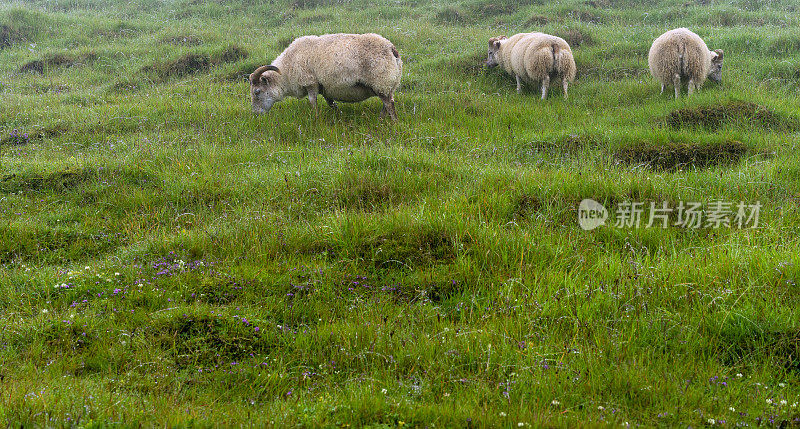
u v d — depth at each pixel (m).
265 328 4.47
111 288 5.07
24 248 6.05
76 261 5.95
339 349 4.21
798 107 9.84
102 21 19.59
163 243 5.89
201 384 3.87
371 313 4.66
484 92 12.24
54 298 4.99
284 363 4.12
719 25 16.36
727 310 4.44
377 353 4.04
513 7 19.55
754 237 5.54
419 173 7.30
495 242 5.57
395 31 16.80
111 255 5.84
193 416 3.24
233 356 4.23
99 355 4.12
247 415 3.36
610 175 6.93
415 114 10.47
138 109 11.28
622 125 9.63
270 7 20.91
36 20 19.12
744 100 9.70
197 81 13.57
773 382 3.80
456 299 4.90
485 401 3.48
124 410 3.25
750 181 6.68
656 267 5.07
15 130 10.41
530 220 6.18
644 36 14.90
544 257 5.42
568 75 11.32
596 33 15.69
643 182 6.66
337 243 5.72
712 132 9.00
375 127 9.78
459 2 20.69
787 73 11.73
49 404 3.24
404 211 6.18
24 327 4.38
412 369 3.93
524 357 3.97
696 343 4.14
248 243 5.84
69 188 7.50
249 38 17.17
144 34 18.30
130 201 7.08
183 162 8.19
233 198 7.05
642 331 4.29
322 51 9.74
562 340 4.20
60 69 15.57
